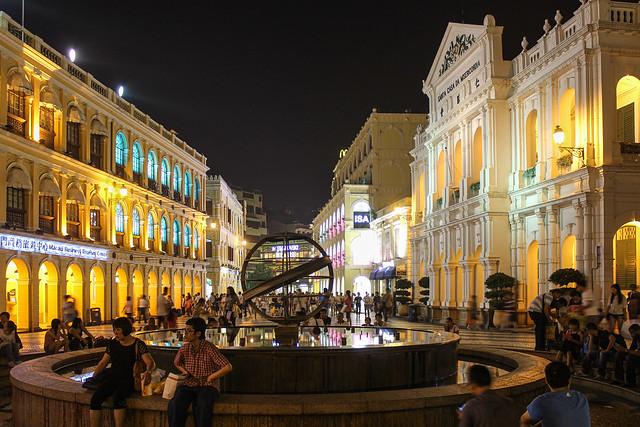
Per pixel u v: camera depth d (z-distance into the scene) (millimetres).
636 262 24359
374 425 7477
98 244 33688
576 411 5348
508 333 24750
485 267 28562
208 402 7398
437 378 10688
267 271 91938
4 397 12078
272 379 9500
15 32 27094
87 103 33406
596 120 21844
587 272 21625
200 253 56000
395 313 43062
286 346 9953
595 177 21625
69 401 8180
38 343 21984
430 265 37312
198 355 7652
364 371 9727
